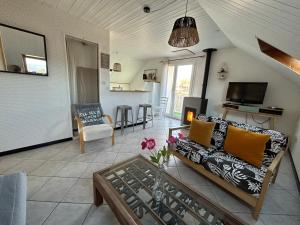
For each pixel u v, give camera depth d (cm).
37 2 220
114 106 364
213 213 101
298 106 298
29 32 216
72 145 271
